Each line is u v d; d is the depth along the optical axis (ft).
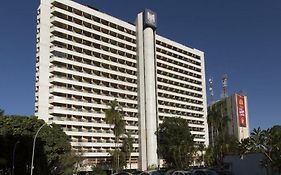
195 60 451.53
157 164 354.95
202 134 437.58
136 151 359.25
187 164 301.63
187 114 427.74
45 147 198.59
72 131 297.74
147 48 378.53
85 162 295.28
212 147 301.84
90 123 310.86
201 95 453.58
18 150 191.11
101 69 334.24
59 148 206.28
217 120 293.64
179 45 430.20
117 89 348.59
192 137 328.90
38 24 297.94
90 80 325.21
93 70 327.26
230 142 268.21
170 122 328.29
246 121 499.92
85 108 314.14
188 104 427.33
